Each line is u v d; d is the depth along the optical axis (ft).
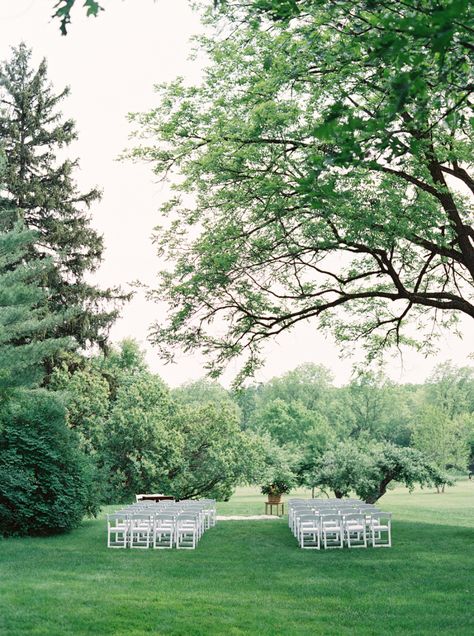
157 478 111.75
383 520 75.92
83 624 28.58
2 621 28.50
